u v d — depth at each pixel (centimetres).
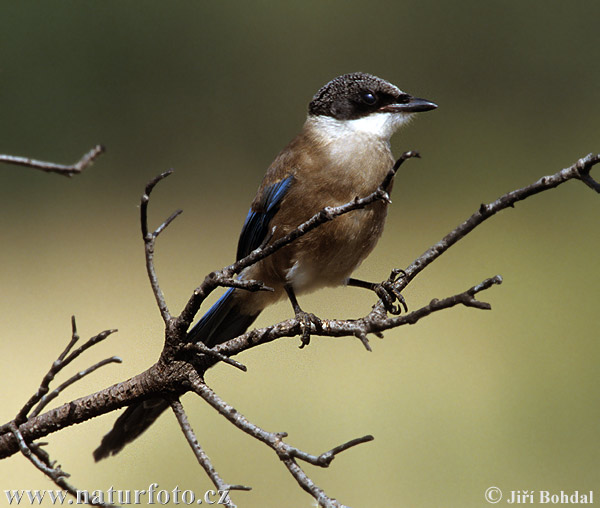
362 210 618
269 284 638
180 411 426
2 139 1506
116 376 1030
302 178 625
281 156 650
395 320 376
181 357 430
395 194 1451
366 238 629
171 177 1524
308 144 645
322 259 622
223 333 659
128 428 523
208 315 645
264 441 383
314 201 621
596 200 1394
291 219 625
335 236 611
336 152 631
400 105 663
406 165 1500
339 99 661
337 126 654
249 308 657
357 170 625
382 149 649
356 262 635
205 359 445
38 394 387
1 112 1523
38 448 423
